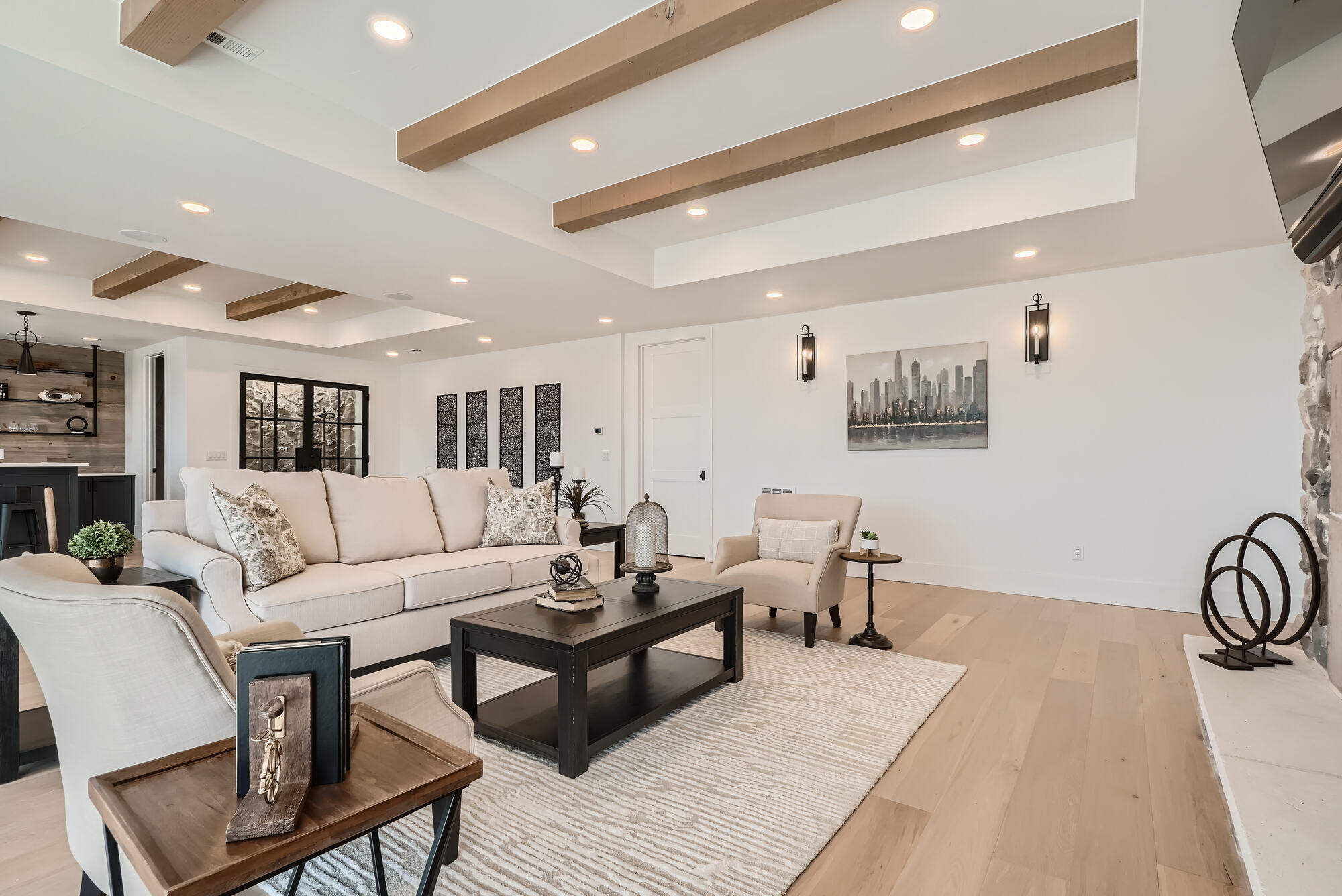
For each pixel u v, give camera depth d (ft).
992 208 12.34
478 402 27.50
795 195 13.52
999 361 16.56
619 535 15.88
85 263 17.88
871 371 18.33
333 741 3.43
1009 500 16.46
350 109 10.08
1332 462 8.07
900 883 5.36
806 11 7.25
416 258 14.19
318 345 26.03
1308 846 4.73
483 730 7.95
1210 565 9.40
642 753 7.64
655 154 11.72
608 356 23.48
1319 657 8.85
